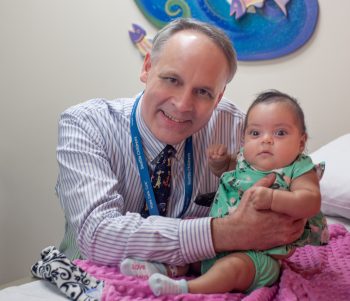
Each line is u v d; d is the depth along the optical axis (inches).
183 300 36.7
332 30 82.4
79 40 89.4
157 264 42.4
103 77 90.4
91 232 44.0
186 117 47.6
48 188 92.8
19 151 92.1
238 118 58.4
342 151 71.6
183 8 85.5
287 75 84.8
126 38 88.7
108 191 46.4
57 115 91.2
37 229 94.0
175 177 52.6
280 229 41.5
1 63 89.8
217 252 42.3
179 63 45.7
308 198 41.2
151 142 51.1
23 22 88.8
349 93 83.5
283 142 44.8
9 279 94.2
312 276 45.4
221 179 48.2
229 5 83.7
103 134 51.6
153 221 43.3
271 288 40.2
